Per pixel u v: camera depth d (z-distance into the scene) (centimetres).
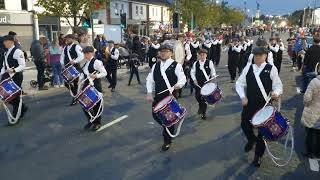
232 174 546
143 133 750
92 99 720
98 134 744
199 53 857
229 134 740
